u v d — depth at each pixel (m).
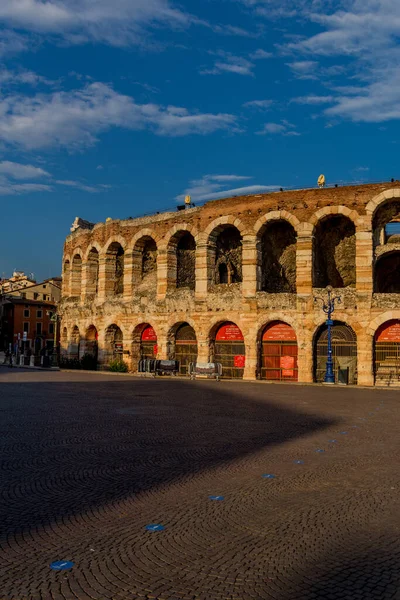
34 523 8.82
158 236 47.81
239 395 29.19
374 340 38.44
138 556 7.59
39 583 6.72
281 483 11.41
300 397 28.50
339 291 39.38
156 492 10.65
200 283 44.59
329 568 7.30
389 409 23.62
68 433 16.94
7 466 12.62
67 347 58.12
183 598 6.42
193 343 45.84
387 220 41.34
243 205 42.81
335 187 39.81
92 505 9.78
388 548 8.01
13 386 33.66
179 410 22.52
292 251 45.69
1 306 110.44
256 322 41.66
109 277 52.84
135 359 49.12
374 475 12.13
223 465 12.88
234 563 7.41
